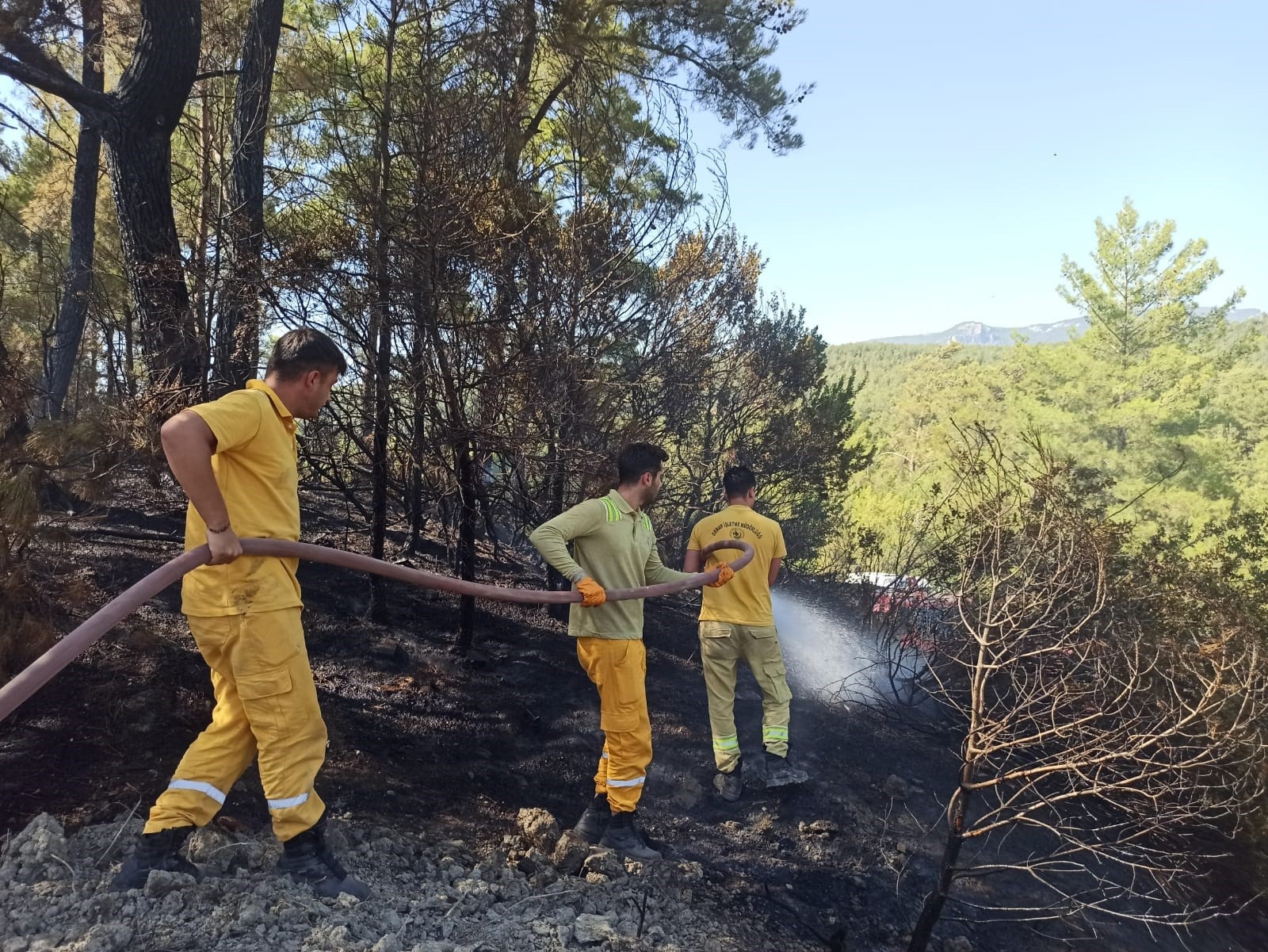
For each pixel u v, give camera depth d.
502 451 4.99
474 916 2.84
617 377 5.91
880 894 3.89
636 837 3.74
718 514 4.64
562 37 6.39
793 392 9.54
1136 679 3.57
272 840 2.97
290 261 4.74
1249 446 33.16
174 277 5.31
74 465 3.88
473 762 4.27
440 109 4.75
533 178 5.32
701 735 5.03
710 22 8.77
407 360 4.90
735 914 3.48
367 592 6.05
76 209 9.64
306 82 6.13
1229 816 4.47
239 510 2.52
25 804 2.97
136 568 5.15
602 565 3.64
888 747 5.21
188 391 4.81
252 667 2.52
